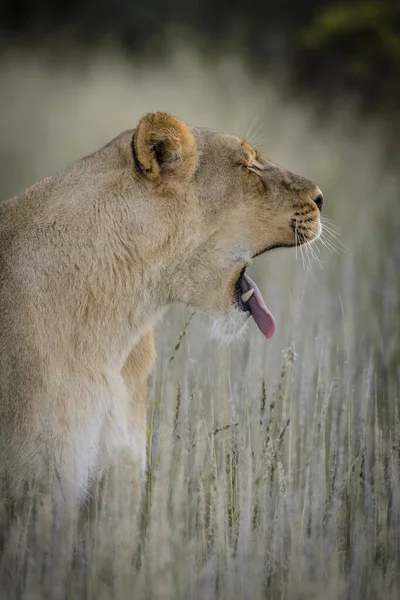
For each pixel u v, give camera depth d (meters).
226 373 11.95
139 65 34.69
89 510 9.07
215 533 8.78
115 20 40.81
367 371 11.62
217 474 9.55
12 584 8.25
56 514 8.51
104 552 8.45
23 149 27.92
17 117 29.45
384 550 9.11
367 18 34.31
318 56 35.38
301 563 8.62
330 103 33.28
